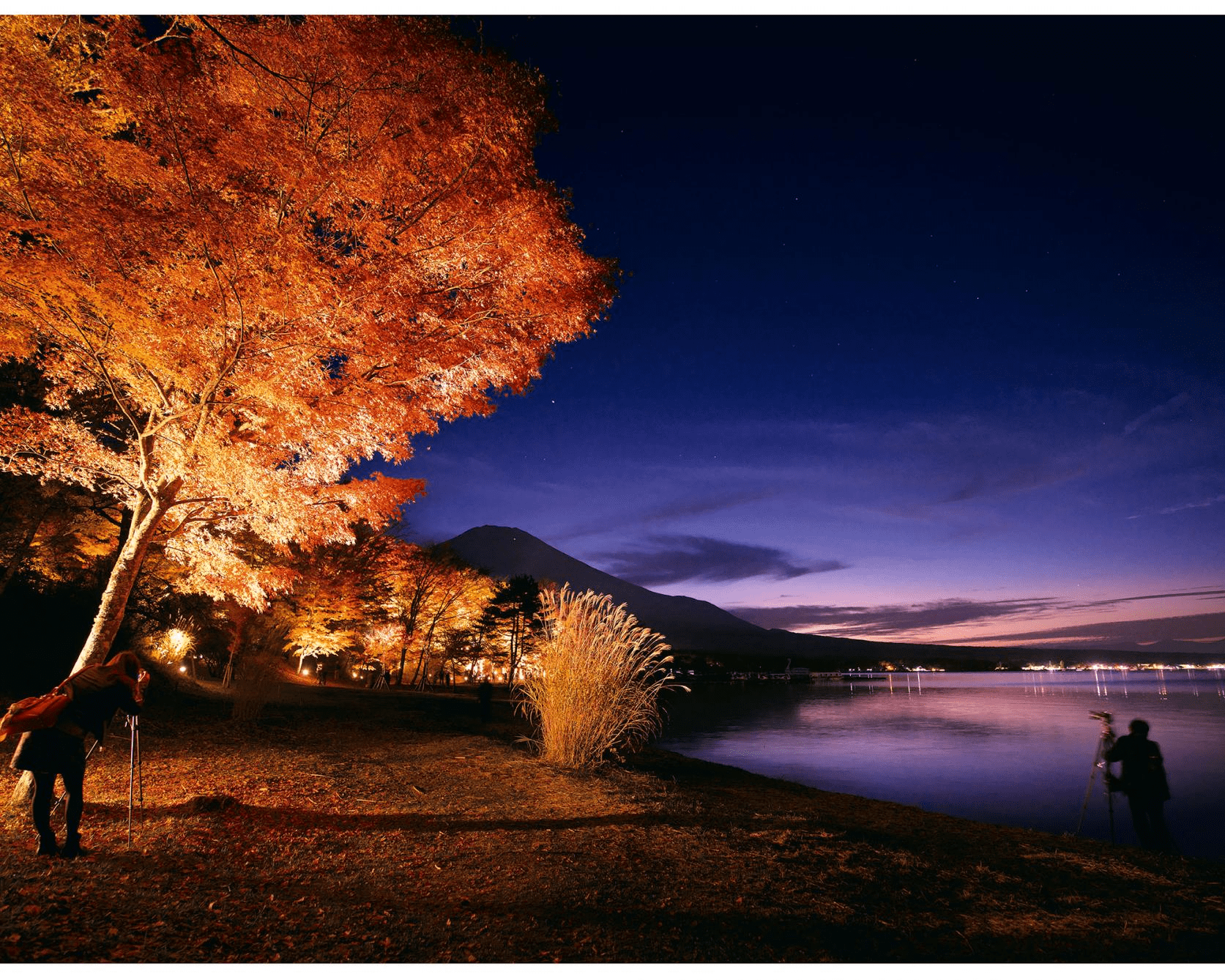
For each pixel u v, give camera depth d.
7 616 16.44
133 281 6.02
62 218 5.38
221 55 6.09
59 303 5.98
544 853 5.64
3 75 5.11
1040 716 45.16
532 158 6.88
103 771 7.85
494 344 7.83
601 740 10.18
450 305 7.51
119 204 5.28
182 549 8.16
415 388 7.78
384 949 3.69
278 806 6.77
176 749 9.59
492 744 12.18
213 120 5.50
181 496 7.51
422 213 6.87
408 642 39.94
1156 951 4.16
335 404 7.21
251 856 5.13
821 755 22.86
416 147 6.30
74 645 17.36
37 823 4.62
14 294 5.85
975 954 4.05
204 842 5.36
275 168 5.79
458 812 7.01
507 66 6.47
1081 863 6.10
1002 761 22.02
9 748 8.45
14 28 5.59
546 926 4.15
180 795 6.93
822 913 4.61
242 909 4.08
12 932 3.35
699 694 72.88
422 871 5.09
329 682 43.94
